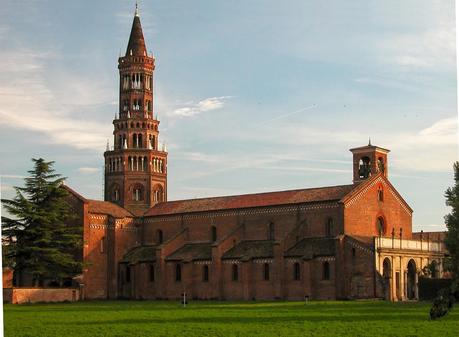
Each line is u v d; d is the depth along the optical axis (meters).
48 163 120.94
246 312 71.62
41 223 116.75
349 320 58.56
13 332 50.84
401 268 109.56
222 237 127.94
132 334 48.38
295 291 112.62
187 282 125.44
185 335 47.25
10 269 116.06
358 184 118.38
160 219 139.75
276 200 125.69
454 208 87.44
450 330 48.62
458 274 81.75
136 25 150.88
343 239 108.81
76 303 108.38
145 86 149.25
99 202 140.25
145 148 147.25
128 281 135.62
